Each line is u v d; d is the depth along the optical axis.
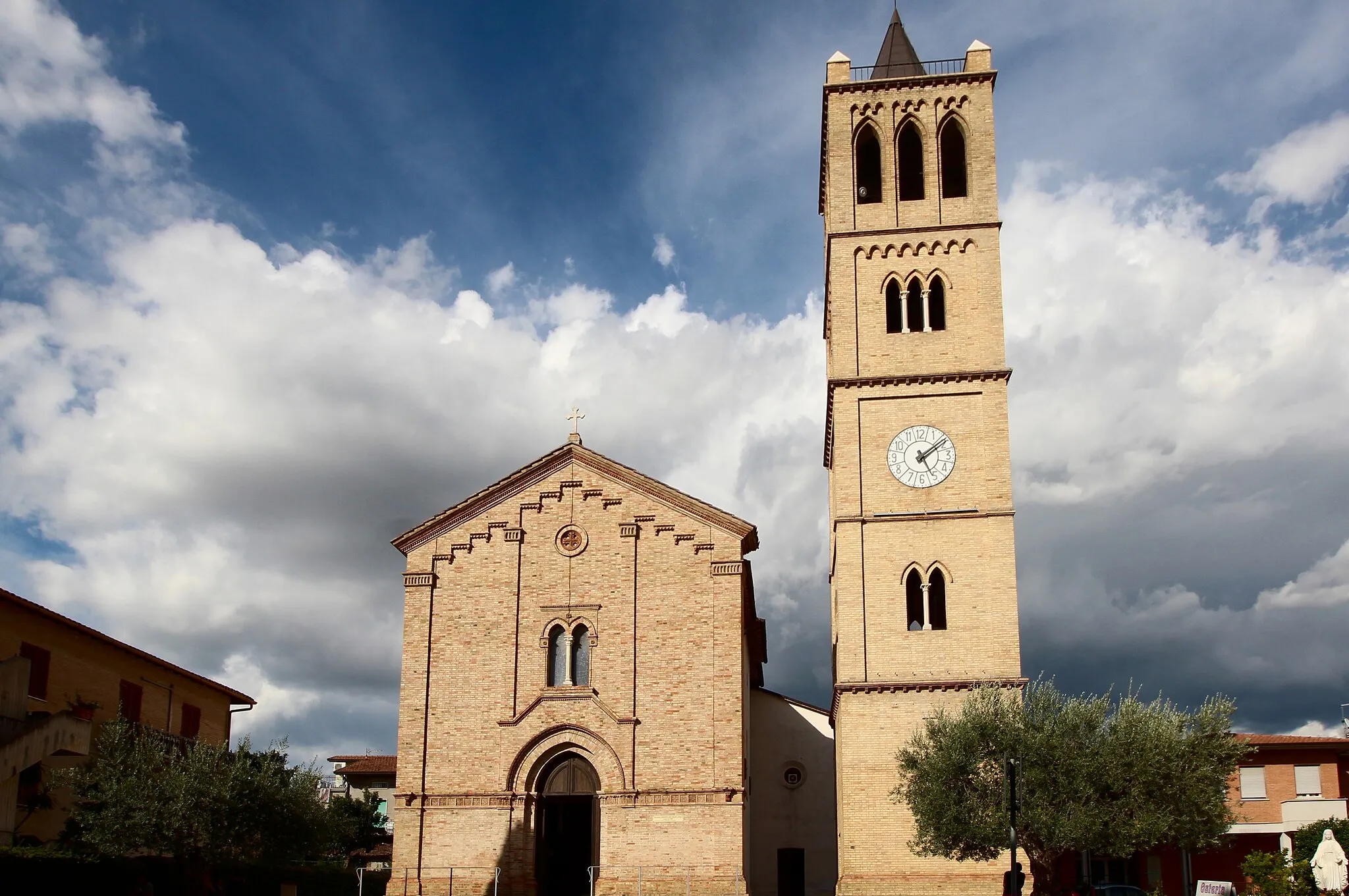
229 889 52.22
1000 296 58.09
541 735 54.31
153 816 44.84
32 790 47.97
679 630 55.00
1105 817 44.16
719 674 54.28
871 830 52.06
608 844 52.81
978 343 57.59
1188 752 45.00
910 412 57.09
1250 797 62.41
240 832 46.31
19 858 40.44
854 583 55.16
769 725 65.94
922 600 55.34
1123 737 45.12
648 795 53.09
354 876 59.69
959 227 59.12
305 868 59.91
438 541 57.12
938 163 60.34
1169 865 61.66
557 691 54.62
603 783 53.47
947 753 46.44
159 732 54.78
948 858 48.72
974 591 54.53
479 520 57.25
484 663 55.53
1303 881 40.19
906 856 51.56
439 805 54.09
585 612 55.66
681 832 52.66
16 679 40.09
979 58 61.88
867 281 59.16
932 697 53.19
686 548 55.91
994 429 56.34
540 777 54.62
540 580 56.28
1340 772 64.25
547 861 55.94
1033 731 46.19
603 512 56.78
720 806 52.75
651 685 54.47
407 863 53.53
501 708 54.88
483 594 56.38
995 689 48.91
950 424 56.78
